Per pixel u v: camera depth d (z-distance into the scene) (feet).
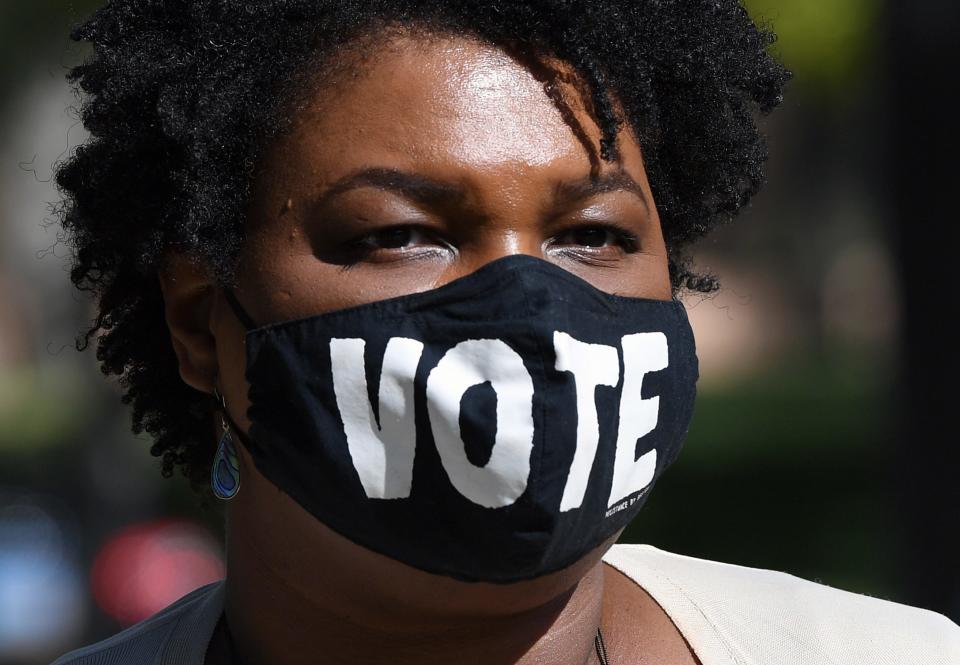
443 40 8.37
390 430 8.07
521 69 8.37
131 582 31.94
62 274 47.98
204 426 10.64
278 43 8.73
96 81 9.88
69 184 10.09
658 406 8.67
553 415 7.93
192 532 33.50
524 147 8.21
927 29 26.07
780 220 103.91
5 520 34.76
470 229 8.23
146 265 9.39
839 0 47.01
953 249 26.35
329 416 8.17
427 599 8.27
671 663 9.10
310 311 8.32
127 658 9.48
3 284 83.61
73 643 31.68
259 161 8.63
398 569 8.20
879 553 38.65
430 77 8.27
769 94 10.80
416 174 8.14
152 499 38.19
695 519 44.37
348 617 8.52
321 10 8.58
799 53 50.01
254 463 8.52
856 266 102.73
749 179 11.02
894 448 27.73
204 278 9.08
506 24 8.36
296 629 8.69
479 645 8.55
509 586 8.18
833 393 74.84
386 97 8.28
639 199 8.69
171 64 9.21
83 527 35.78
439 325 8.07
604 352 8.24
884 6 27.12
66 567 32.99
